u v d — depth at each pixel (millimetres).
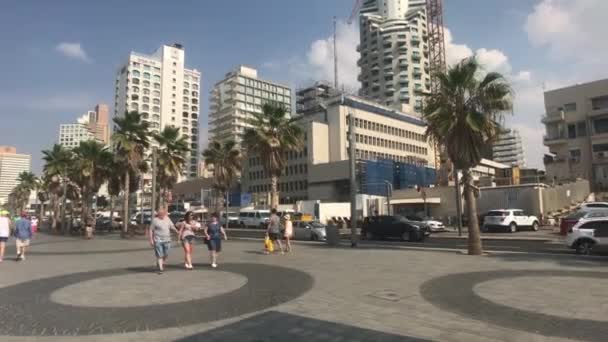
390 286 9547
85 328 6586
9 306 8156
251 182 99062
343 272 11703
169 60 143625
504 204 41406
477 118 15953
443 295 8555
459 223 30047
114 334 6250
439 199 48344
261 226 50375
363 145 91000
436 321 6656
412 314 7094
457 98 16562
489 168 105625
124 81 136500
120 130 35312
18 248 16609
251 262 14383
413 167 77812
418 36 135375
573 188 45188
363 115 92312
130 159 35094
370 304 7832
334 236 21781
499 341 5664
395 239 27406
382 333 6047
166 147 39125
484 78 16344
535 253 16234
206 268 13078
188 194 104250
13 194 98125
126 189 35531
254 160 98750
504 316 6906
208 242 13273
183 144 39312
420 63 133750
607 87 57844
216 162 45938
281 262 14250
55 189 63281
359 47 147000
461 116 16391
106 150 45312
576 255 15414
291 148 31953
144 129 36156
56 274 12391
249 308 7676
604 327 6230
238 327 6480
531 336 5863
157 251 12289
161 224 12352
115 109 140375
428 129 17547
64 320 7066
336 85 125625
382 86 136000
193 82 150750
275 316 7070
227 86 145875
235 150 45969
